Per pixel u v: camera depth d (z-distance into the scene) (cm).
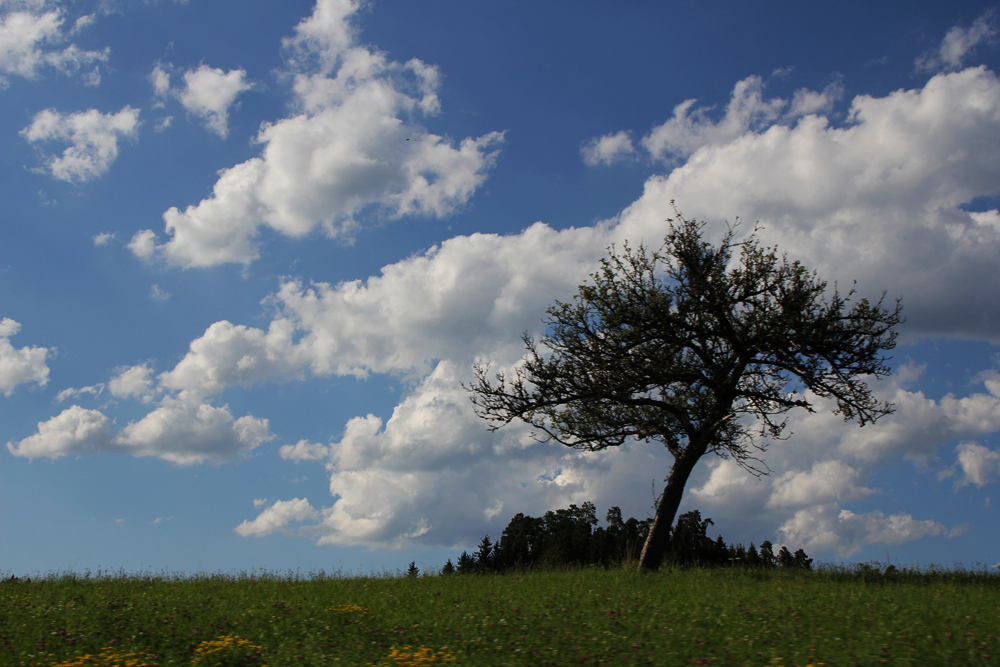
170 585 1484
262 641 892
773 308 1723
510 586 1357
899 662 703
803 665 705
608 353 1781
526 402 1792
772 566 1716
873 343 1666
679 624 908
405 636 891
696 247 1811
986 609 960
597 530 3838
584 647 805
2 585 1476
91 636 921
